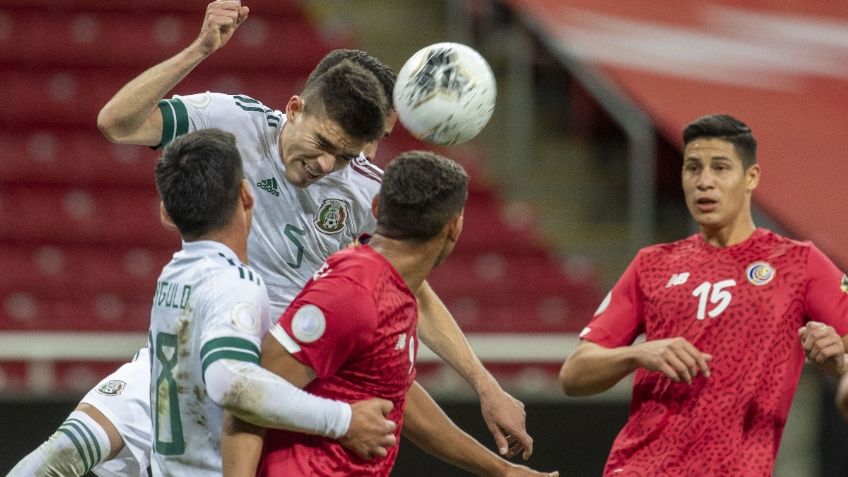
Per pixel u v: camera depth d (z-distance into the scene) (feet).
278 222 43.75
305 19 134.00
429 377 93.66
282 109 123.95
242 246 38.47
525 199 122.11
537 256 116.88
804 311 42.73
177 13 133.39
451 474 72.02
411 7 138.72
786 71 112.88
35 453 46.32
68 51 127.03
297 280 44.62
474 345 75.87
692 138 43.98
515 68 127.65
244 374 34.76
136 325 107.24
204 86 124.77
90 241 114.21
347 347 35.65
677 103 105.81
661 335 43.55
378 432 35.94
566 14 119.75
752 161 43.88
